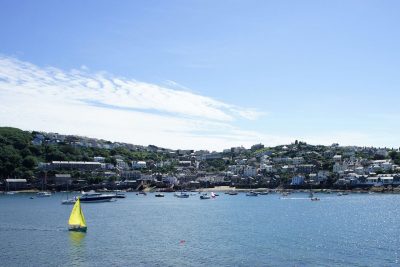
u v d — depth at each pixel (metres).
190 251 106.44
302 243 117.00
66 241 119.56
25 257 99.25
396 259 97.25
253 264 93.00
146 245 114.44
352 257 99.25
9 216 187.00
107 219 178.50
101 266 91.31
